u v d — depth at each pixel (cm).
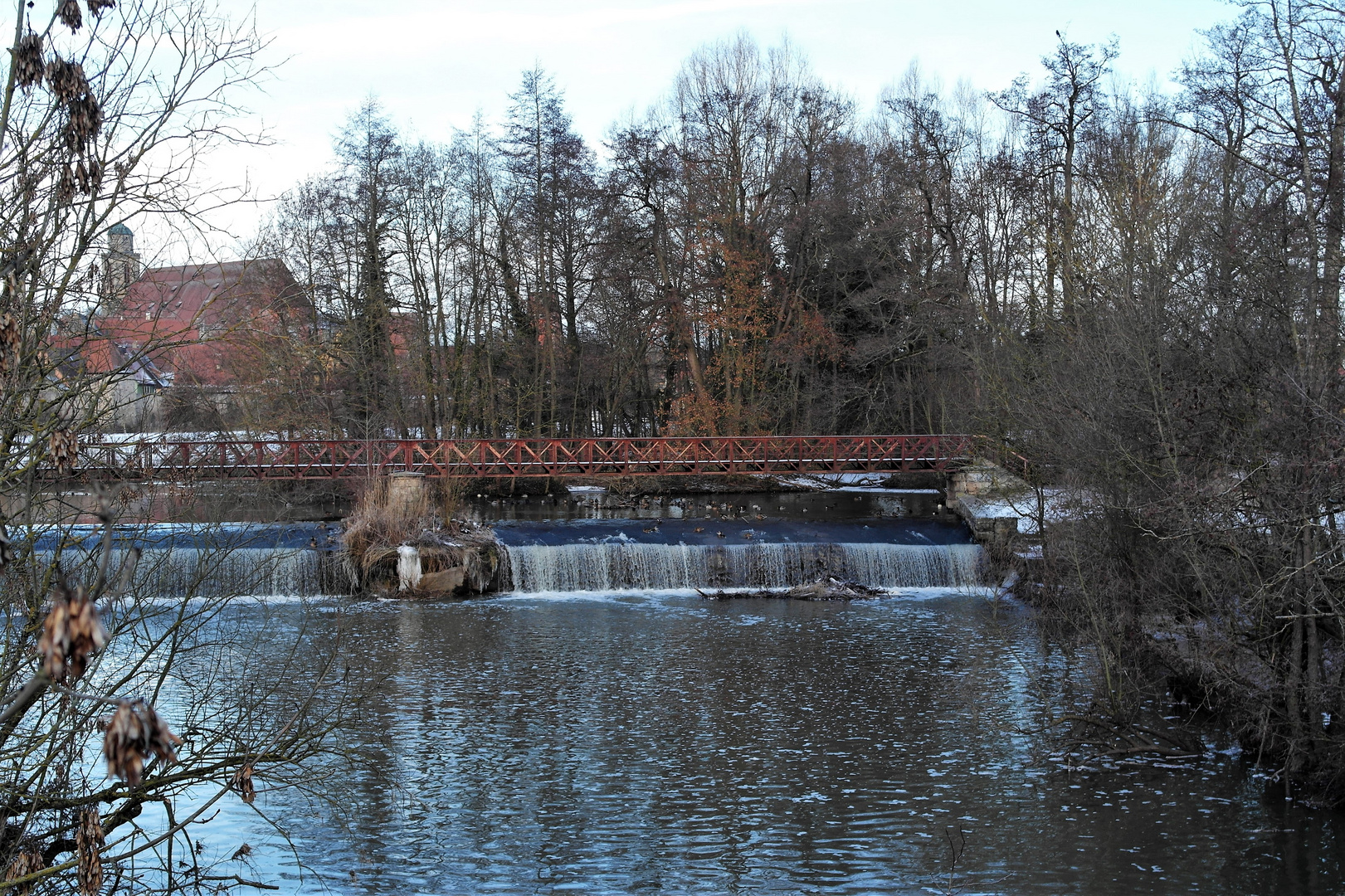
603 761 1636
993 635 2458
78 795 961
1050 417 2094
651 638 2462
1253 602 1383
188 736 1069
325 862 1277
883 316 4156
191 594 1036
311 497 3866
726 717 1850
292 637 2242
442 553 3008
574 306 4500
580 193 4250
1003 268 3894
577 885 1230
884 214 4112
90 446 950
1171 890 1193
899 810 1440
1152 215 2120
